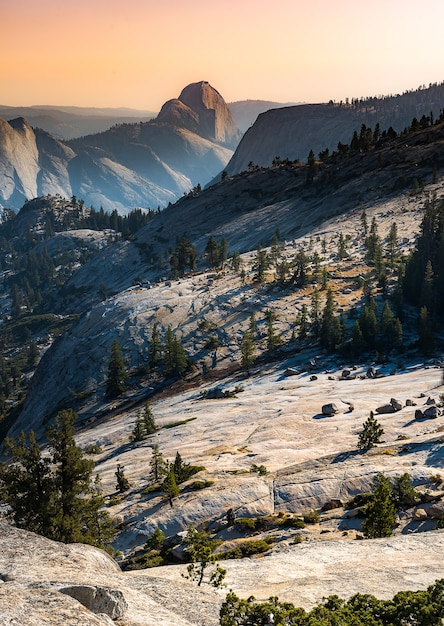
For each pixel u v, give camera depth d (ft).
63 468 164.25
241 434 309.63
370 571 110.52
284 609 74.79
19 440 166.71
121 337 601.62
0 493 161.27
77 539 156.97
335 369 422.41
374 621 74.74
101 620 52.75
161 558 175.22
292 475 219.00
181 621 65.98
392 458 221.66
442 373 363.15
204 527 196.95
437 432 251.80
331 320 471.21
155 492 244.42
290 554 132.87
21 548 76.69
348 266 645.92
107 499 253.44
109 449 366.02
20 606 51.60
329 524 178.19
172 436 338.95
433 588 82.12
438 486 189.88
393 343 445.37
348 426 290.76
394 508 163.73
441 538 135.23
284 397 371.15
